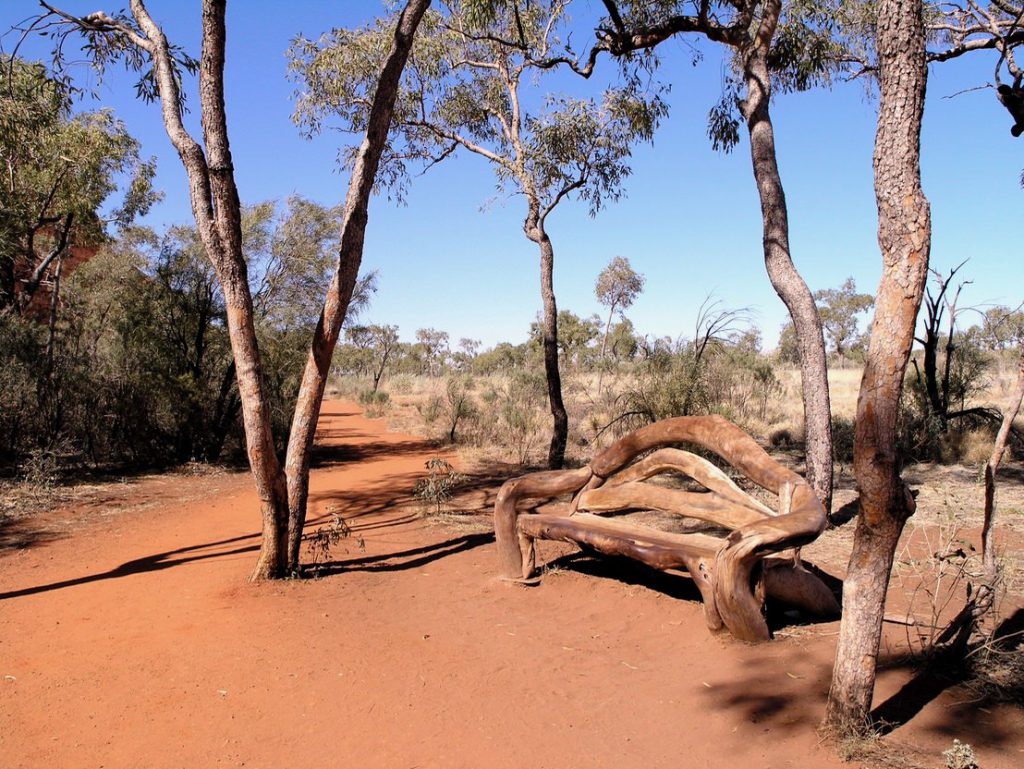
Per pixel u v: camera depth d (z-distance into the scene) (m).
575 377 27.00
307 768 3.25
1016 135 7.39
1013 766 3.02
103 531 8.26
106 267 18.12
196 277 15.01
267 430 5.84
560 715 3.71
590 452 14.27
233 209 5.60
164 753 3.38
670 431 5.75
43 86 9.46
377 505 10.10
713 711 3.67
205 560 6.88
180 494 10.98
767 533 4.25
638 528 5.68
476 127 13.69
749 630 4.44
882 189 3.01
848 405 20.44
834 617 4.96
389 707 3.82
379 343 52.22
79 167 14.58
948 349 13.85
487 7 9.41
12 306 13.87
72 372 12.69
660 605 5.27
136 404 13.46
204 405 14.45
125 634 4.89
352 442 19.25
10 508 9.30
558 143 12.12
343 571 6.45
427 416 23.03
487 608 5.46
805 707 3.61
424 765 3.26
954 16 10.15
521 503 6.29
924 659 4.02
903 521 3.16
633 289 34.78
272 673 4.24
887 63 2.99
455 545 7.48
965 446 12.48
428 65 11.91
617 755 3.31
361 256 6.15
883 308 3.01
